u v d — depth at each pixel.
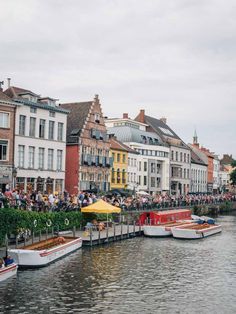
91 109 57.09
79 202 38.19
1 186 43.25
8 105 43.91
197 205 66.88
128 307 18.39
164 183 80.81
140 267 26.14
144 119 85.00
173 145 84.69
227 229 49.50
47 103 48.97
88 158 55.81
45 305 18.23
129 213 46.38
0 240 24.88
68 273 23.73
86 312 17.59
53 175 49.88
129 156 68.81
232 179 101.19
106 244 34.75
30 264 24.16
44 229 30.61
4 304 18.17
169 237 40.84
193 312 18.02
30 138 46.72
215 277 24.00
